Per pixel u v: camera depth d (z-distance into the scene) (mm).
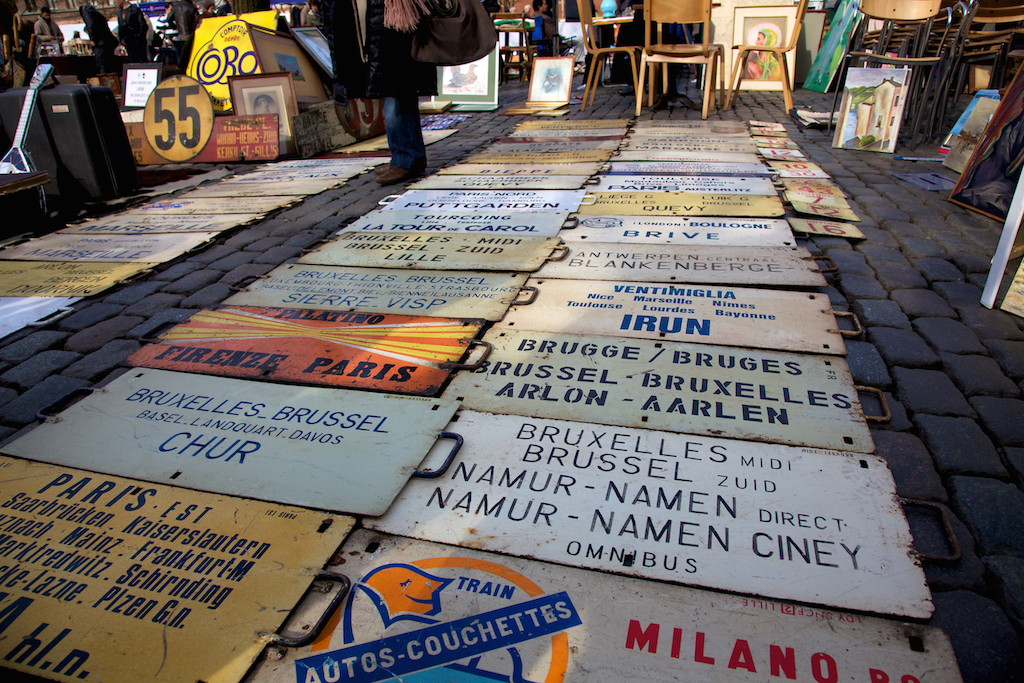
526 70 12820
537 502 1688
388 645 1347
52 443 2045
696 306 2701
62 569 1570
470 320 2668
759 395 2084
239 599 1467
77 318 2965
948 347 2387
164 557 1589
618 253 3336
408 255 3465
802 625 1340
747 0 10164
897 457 1831
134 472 1895
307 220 4227
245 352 2543
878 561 1475
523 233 3709
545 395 2139
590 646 1316
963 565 1490
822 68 9906
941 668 1251
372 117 7535
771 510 1622
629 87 10000
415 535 1615
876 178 4688
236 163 6332
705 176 4781
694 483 1719
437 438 1961
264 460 1910
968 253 3227
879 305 2723
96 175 4918
